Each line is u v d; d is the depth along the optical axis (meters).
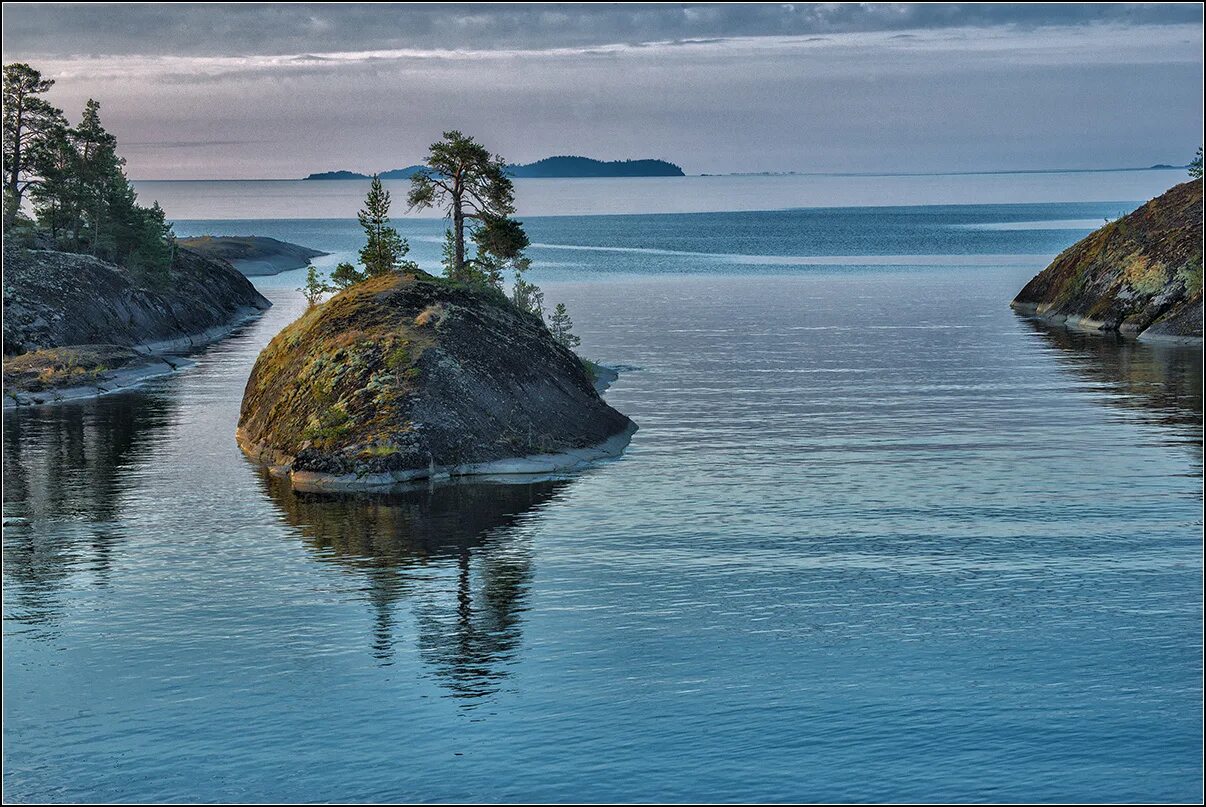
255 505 66.69
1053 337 144.75
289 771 35.78
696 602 49.41
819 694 40.38
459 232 107.81
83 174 163.00
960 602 49.03
